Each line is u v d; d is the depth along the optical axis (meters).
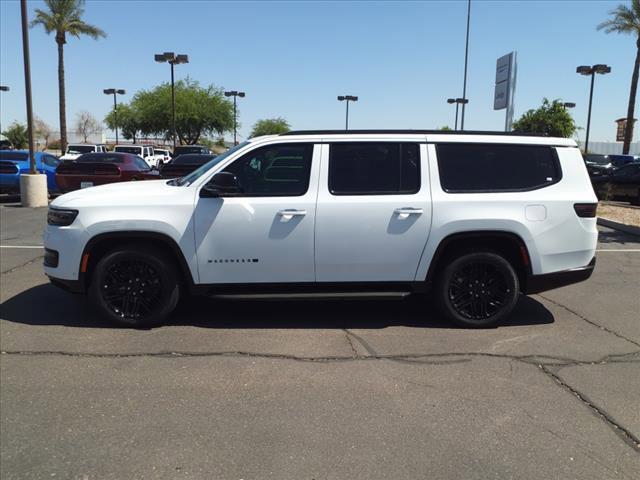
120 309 5.40
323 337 5.25
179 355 4.76
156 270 5.33
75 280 5.30
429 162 5.40
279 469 3.13
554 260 5.46
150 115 54.00
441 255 5.48
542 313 6.12
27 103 15.41
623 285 7.39
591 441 3.46
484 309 5.54
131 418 3.68
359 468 3.14
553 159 5.53
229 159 5.35
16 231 11.33
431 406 3.89
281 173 5.34
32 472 3.08
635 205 17.88
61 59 36.94
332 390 4.12
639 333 5.47
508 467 3.18
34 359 4.63
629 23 33.91
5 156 17.11
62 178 15.66
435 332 5.44
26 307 6.05
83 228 5.20
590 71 38.62
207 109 54.88
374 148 5.40
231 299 5.34
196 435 3.47
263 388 4.14
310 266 5.33
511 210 5.35
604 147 72.00
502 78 15.67
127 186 5.74
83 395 4.00
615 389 4.19
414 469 3.14
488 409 3.85
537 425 3.64
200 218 5.21
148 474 3.07
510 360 4.73
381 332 5.41
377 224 5.30
